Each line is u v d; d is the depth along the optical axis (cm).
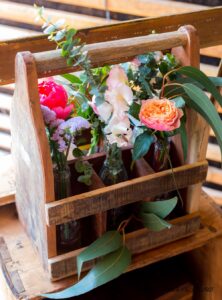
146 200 86
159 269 107
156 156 86
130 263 84
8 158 103
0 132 142
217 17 94
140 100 77
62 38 76
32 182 79
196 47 76
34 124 70
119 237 82
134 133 81
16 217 96
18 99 74
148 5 119
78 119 74
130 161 88
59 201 76
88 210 78
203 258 100
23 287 82
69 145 77
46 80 76
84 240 87
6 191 95
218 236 93
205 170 84
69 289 78
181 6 119
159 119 71
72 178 85
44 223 78
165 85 75
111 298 101
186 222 89
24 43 79
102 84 74
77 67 73
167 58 78
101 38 85
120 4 120
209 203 99
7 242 90
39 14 78
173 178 82
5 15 116
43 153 71
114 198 79
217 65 126
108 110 73
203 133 81
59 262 81
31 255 88
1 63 79
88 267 84
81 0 117
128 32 87
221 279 98
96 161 85
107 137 78
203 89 84
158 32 90
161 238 88
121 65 77
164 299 101
